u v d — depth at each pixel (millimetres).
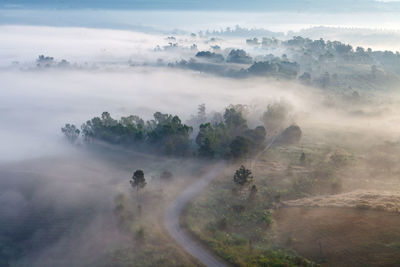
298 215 98125
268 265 75250
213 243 88375
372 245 74750
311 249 79125
